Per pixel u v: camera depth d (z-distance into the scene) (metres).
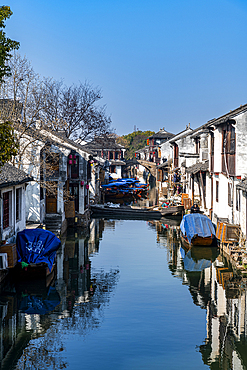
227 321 13.95
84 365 10.88
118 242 27.94
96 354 11.51
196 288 17.69
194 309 15.13
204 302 15.87
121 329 13.26
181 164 44.47
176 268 21.06
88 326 13.48
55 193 29.34
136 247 26.36
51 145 28.17
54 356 11.39
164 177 57.62
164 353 11.62
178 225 36.00
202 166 32.03
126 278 19.22
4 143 12.44
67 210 32.44
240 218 22.39
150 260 22.81
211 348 11.86
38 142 26.23
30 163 25.61
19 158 24.62
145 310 15.00
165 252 24.89
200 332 13.07
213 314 14.60
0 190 17.58
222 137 26.22
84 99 46.50
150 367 10.80
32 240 18.84
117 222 37.91
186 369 10.76
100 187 55.31
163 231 32.69
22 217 22.20
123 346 12.04
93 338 12.55
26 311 14.87
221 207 26.19
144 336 12.73
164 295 16.77
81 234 30.97
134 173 100.12
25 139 25.89
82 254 24.23
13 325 13.55
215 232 26.03
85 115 46.38
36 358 11.27
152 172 75.69
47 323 13.73
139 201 57.50
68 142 34.09
